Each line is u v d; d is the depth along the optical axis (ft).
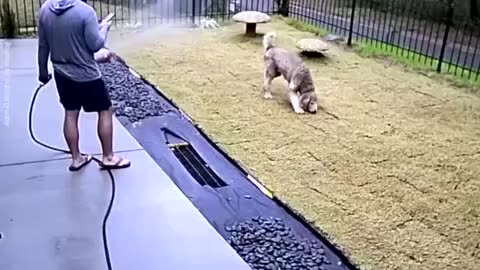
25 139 15.43
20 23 27.20
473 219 13.43
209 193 14.02
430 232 12.81
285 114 19.39
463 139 18.06
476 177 15.52
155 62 23.98
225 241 11.80
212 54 25.55
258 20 28.40
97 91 13.00
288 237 12.34
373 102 20.95
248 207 13.52
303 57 25.89
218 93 20.92
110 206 12.60
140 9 31.32
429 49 28.76
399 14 34.47
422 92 22.30
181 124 18.04
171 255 11.14
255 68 23.93
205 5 31.99
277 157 16.16
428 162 16.33
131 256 10.98
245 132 17.74
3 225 11.64
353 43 28.55
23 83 19.47
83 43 12.26
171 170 15.02
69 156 14.62
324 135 17.83
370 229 12.76
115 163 14.15
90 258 10.82
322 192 14.33
